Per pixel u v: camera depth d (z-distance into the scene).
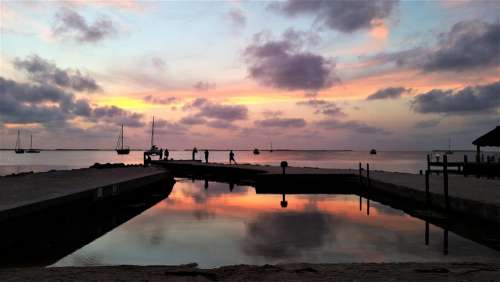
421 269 7.31
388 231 14.29
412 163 96.62
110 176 27.92
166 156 62.03
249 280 6.57
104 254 11.43
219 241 12.86
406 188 20.27
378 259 10.39
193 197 26.47
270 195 27.39
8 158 147.62
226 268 7.57
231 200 24.59
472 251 11.16
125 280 6.59
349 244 12.22
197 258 10.77
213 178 44.22
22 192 16.97
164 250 11.77
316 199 24.80
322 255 10.88
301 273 7.06
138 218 18.08
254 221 16.77
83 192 17.27
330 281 6.43
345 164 89.38
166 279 6.64
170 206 22.17
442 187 20.09
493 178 28.83
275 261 10.33
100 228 15.66
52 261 10.73
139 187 25.58
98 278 6.71
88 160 124.50
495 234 12.87
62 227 15.51
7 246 11.89
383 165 82.38
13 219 12.22
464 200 14.84
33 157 165.88
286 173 31.81
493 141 32.16
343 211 19.58
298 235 13.70
